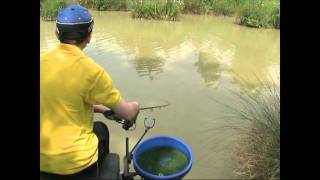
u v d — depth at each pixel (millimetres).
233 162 3576
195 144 3891
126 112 2475
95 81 2297
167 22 11211
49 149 2258
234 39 9375
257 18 11250
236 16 11781
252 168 3365
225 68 6668
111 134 4066
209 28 10672
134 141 3926
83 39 2426
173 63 6742
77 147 2273
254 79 6094
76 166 2275
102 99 2340
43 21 10461
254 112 4402
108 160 2594
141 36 9008
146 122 3031
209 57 7375
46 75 2289
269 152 3340
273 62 7359
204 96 5176
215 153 3727
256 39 9531
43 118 2275
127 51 7371
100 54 7004
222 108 4758
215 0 13031
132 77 5793
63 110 2264
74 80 2271
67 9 2432
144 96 5074
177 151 2980
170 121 4387
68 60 2307
